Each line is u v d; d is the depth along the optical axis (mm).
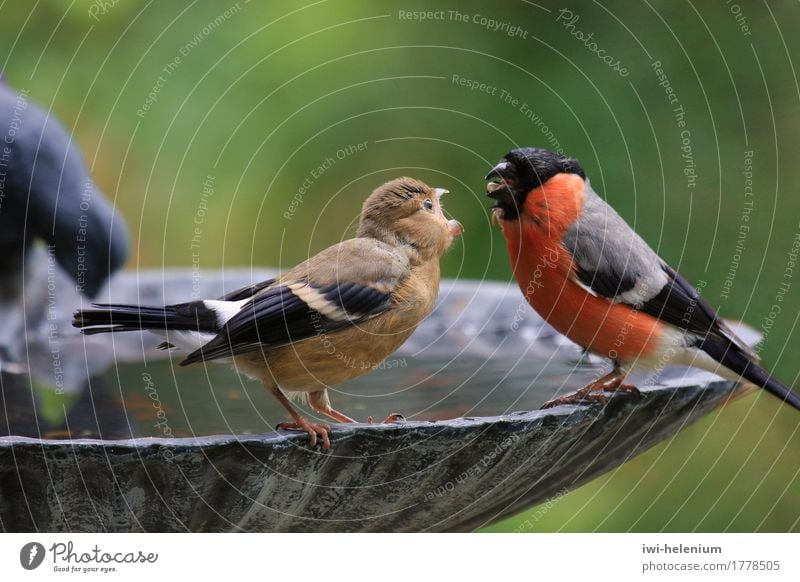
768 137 14914
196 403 8492
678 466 13820
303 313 7230
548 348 10852
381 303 7500
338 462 6098
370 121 15867
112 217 11125
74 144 11016
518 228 8828
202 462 5621
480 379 9391
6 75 15328
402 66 15820
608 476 13734
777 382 8836
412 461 6219
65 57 15672
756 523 13211
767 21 15180
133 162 15820
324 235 16031
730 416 13984
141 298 11250
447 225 8062
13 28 15453
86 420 7797
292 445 5867
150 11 15891
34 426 7566
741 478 13547
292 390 7598
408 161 15781
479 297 11445
